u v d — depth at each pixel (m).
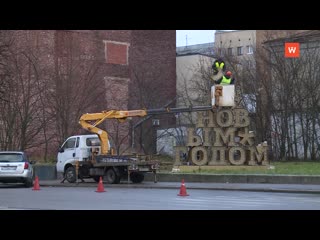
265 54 49.72
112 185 25.17
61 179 31.62
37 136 44.75
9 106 38.50
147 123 50.84
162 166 30.94
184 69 66.38
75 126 40.72
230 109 30.47
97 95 47.03
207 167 29.80
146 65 58.47
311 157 43.38
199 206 14.73
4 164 24.25
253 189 22.39
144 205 15.03
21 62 41.75
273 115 44.16
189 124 49.94
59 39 49.59
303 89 43.56
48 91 41.62
